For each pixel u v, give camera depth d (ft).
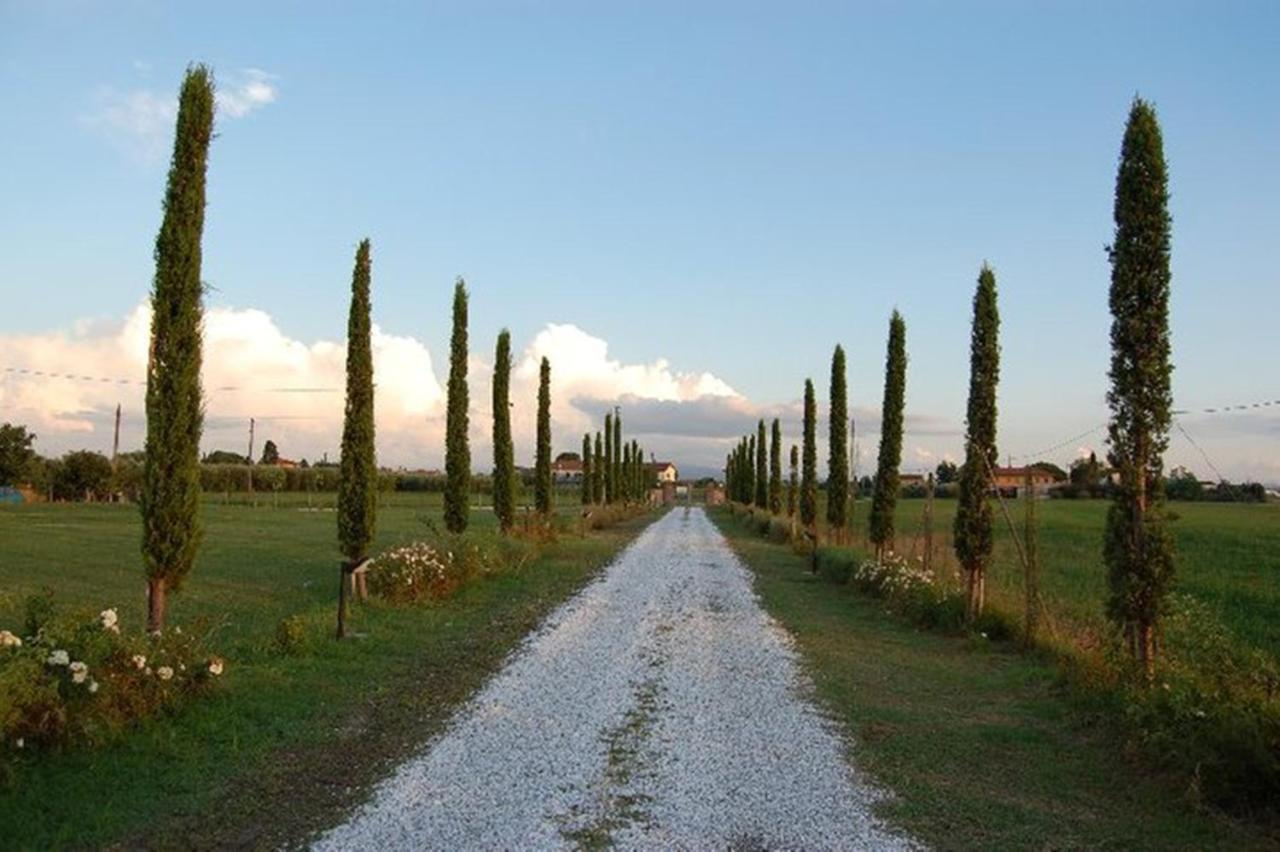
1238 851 21.61
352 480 60.39
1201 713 25.91
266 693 33.94
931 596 57.11
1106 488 40.16
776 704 35.65
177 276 37.32
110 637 28.45
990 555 54.13
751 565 99.19
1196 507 206.69
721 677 40.50
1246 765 23.94
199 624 35.68
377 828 21.77
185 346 37.45
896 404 81.41
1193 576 83.20
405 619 53.16
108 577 77.87
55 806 22.29
